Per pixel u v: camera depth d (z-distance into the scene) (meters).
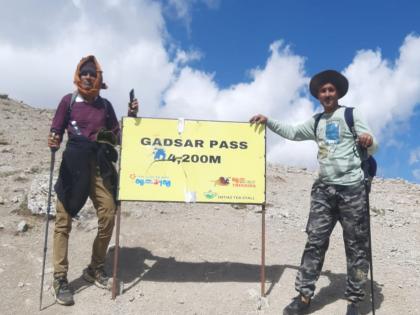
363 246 5.01
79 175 5.32
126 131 5.68
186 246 6.88
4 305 5.17
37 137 13.73
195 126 5.74
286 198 10.30
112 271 6.05
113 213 5.50
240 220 8.24
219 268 6.23
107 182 5.48
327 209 5.15
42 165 10.56
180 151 5.69
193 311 5.20
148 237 7.10
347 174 5.00
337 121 5.10
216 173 5.70
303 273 5.16
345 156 5.01
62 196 5.35
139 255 6.53
